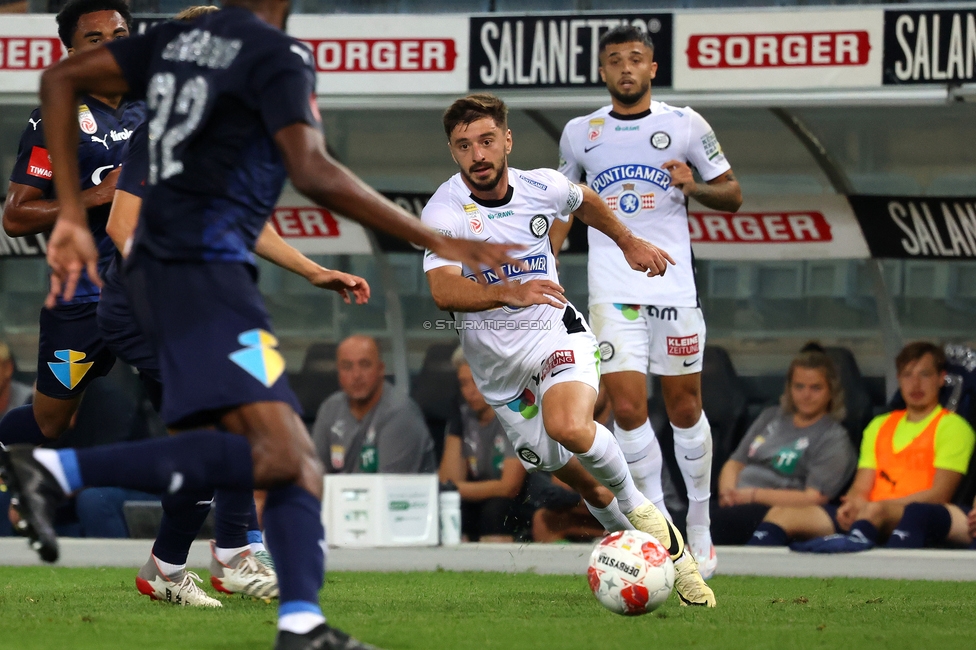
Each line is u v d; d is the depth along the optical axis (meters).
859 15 27.09
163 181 10.67
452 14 28.25
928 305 34.06
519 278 17.80
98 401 31.58
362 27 28.44
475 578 21.23
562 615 14.95
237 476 10.25
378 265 34.31
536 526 30.19
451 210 17.67
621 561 14.22
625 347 20.86
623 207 21.45
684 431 21.38
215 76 10.56
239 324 10.40
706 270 34.78
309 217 33.62
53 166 10.97
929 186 33.88
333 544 27.89
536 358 17.33
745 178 34.91
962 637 12.85
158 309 10.54
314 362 34.94
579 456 16.47
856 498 28.59
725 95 27.53
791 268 34.38
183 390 10.18
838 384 29.78
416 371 36.22
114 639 11.80
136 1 32.53
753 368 34.62
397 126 35.47
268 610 15.27
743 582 21.02
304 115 10.22
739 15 27.42
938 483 28.03
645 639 12.36
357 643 10.07
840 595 18.52
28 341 36.62
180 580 16.06
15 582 19.61
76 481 10.16
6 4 31.94
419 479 28.47
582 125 22.02
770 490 29.23
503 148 17.52
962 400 28.83
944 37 26.81
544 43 27.89
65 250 10.78
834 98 27.19
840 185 31.58
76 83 11.09
